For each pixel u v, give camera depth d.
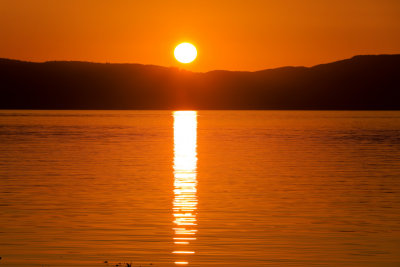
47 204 58.94
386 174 82.31
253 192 66.50
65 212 55.00
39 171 84.81
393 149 123.81
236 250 42.38
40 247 42.94
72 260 39.78
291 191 67.31
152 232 47.47
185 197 63.19
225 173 83.31
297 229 48.59
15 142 140.50
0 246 43.09
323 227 49.28
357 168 89.31
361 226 49.62
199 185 71.88
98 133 177.88
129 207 57.62
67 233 46.91
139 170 86.62
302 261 39.75
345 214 54.44
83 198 62.31
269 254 41.34
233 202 60.41
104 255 41.03
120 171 85.31
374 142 143.88
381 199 62.16
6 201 60.41
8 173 82.31
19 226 49.19
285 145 134.12
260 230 48.22
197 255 41.12
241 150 120.81
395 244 43.91
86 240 44.84
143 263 39.28
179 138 156.75
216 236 46.31
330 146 131.25
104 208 56.91
